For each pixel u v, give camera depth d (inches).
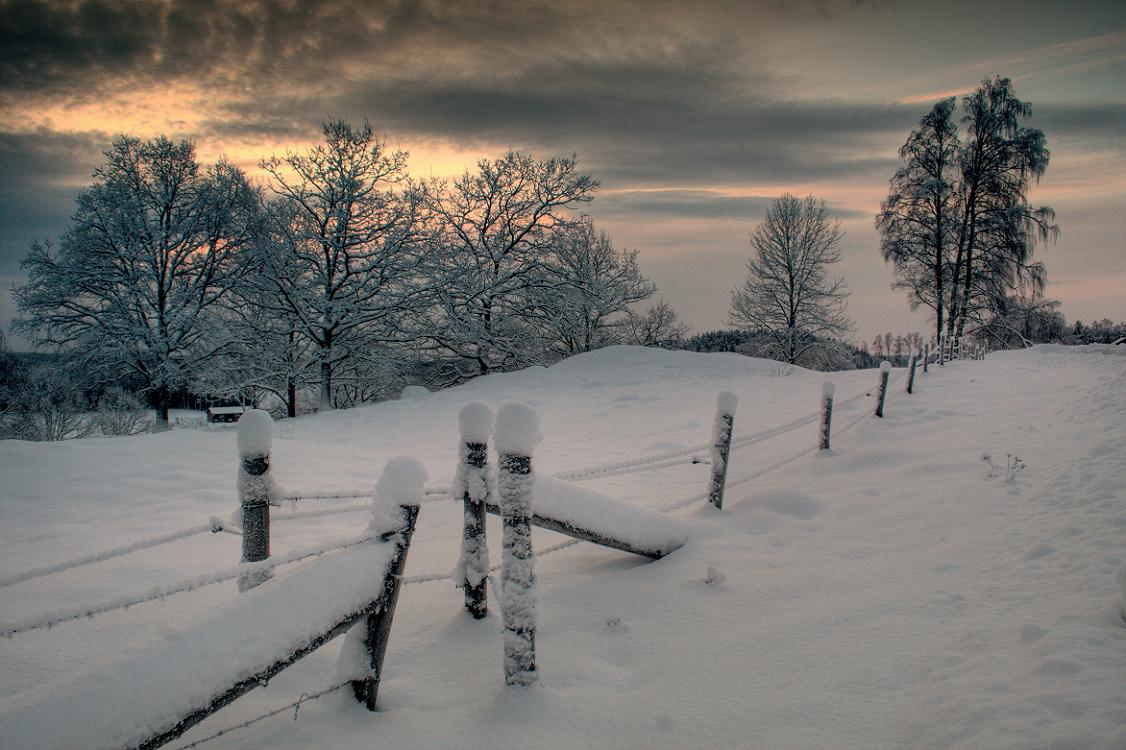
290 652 89.2
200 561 181.6
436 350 1251.8
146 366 983.6
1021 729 81.6
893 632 118.2
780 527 192.1
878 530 180.2
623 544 162.4
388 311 1091.3
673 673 115.0
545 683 113.0
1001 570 138.4
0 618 140.9
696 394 639.8
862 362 1611.7
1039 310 1290.6
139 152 987.3
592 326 1505.9
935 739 85.7
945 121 1268.5
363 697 107.0
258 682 85.9
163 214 1002.7
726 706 103.0
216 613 87.2
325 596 95.2
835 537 179.5
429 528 226.1
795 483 252.7
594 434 485.4
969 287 1291.8
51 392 935.7
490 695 110.0
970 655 105.1
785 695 103.8
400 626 137.4
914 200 1286.9
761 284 1476.4
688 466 312.2
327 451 388.2
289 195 1019.3
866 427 346.0
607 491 269.1
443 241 1124.5
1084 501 167.3
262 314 1005.2
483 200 1258.6
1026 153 1206.3
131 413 919.0
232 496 279.1
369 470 346.6
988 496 191.2
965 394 441.1
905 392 470.3
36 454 309.3
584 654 123.6
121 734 72.4
